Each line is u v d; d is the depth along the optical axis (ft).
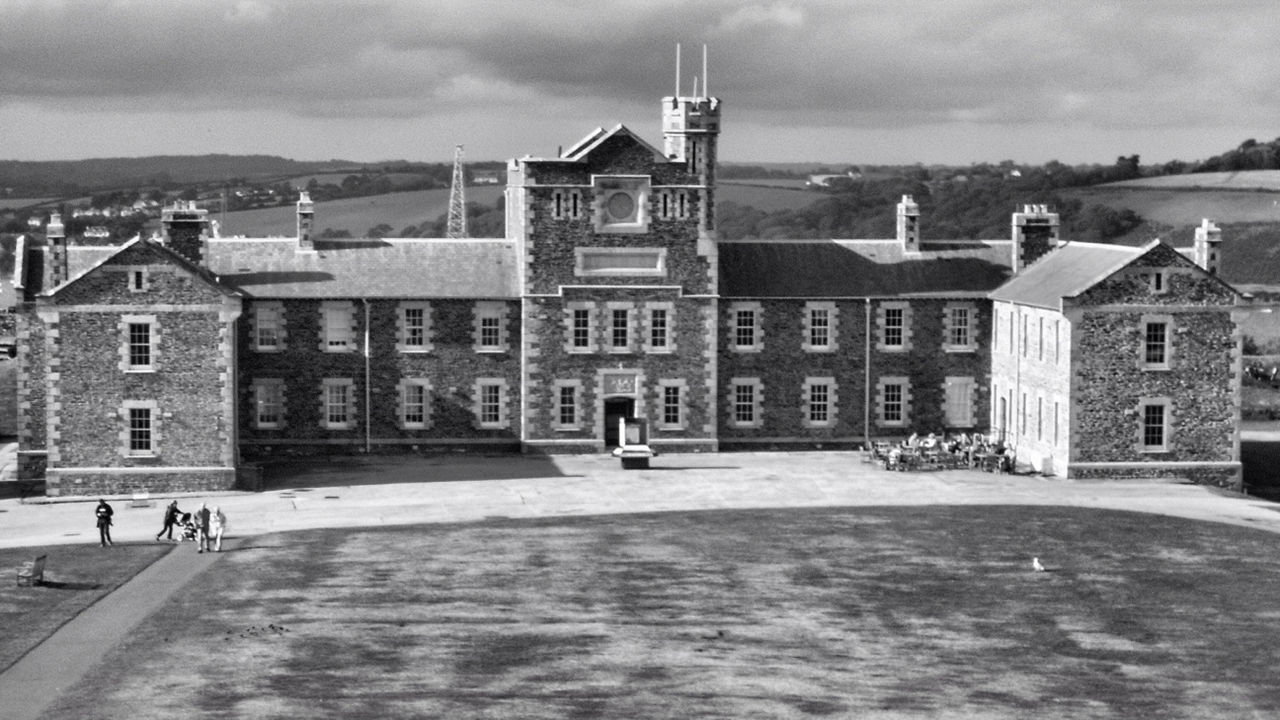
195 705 199.11
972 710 203.00
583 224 379.35
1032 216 397.80
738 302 386.93
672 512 314.55
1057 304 353.51
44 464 357.20
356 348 379.76
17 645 222.28
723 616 241.14
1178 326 351.25
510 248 392.06
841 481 349.20
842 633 233.96
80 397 336.08
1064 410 352.69
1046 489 340.80
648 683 210.38
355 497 330.75
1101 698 208.54
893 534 294.05
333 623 234.79
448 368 381.60
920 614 243.81
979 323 393.50
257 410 378.94
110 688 204.95
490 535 292.61
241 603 245.04
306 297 377.71
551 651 223.10
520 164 389.60
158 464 337.93
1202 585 260.42
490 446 383.04
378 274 383.86
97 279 335.26
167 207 408.87
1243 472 375.66
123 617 237.04
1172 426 352.69
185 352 337.11
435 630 231.91
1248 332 613.52
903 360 391.86
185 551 280.92
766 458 379.35
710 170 380.78
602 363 382.22
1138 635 234.79
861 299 389.60
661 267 381.60
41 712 196.03
